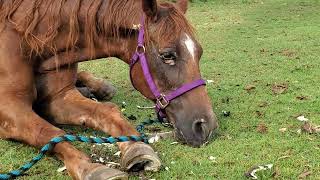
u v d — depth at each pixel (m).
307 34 6.00
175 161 2.62
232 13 8.55
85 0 2.83
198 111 2.61
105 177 2.31
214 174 2.48
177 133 2.69
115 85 4.09
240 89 3.79
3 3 2.92
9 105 2.76
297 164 2.54
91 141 2.56
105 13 2.78
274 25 6.95
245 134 2.92
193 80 2.62
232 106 3.40
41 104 3.04
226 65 4.56
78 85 3.71
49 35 2.86
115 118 2.79
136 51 2.69
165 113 2.73
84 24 2.84
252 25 7.07
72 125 3.11
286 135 2.88
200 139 2.67
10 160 2.73
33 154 2.79
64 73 3.03
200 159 2.63
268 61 4.61
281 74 4.14
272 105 3.38
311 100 3.44
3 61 2.83
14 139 2.80
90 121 2.87
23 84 2.84
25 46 2.87
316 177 2.43
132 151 2.48
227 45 5.59
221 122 3.10
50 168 2.63
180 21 2.62
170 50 2.59
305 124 2.96
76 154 2.49
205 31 6.77
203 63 4.67
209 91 3.76
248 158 2.62
